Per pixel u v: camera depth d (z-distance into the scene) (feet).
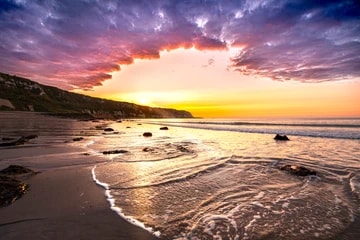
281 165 36.86
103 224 16.74
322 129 110.22
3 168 32.53
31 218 17.48
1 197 20.38
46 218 17.51
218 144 65.21
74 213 18.54
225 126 167.94
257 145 62.44
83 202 20.81
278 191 24.67
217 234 15.70
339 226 16.94
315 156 44.62
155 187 25.58
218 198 22.45
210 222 17.42
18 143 57.47
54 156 42.93
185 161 40.04
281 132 104.37
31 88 550.36
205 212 19.21
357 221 17.63
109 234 15.39
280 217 18.45
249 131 116.26
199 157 43.88
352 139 74.28
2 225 16.35
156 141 73.05
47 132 94.02
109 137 84.99
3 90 462.60
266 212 19.38
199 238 15.15
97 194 22.97
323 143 65.31
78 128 123.85
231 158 42.88
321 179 28.94
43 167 34.30
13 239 14.57
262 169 34.37
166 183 27.07
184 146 60.18
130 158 42.22
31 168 33.53
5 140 63.41
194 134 104.68
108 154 45.85
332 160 40.57
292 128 121.90
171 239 14.97
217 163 38.37
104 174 30.71
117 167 34.91
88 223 16.85
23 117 244.83
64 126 136.15
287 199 22.34
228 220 17.83
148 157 43.42
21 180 27.20
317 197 22.85
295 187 26.02
